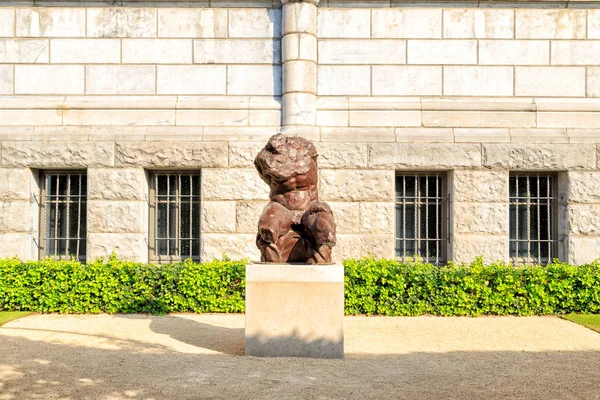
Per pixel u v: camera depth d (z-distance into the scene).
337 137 9.91
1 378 5.36
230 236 9.92
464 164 9.90
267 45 10.22
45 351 6.41
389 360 6.18
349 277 8.79
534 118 10.09
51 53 10.20
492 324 8.16
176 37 10.21
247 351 6.22
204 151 9.91
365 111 10.10
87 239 9.98
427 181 10.29
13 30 10.21
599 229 9.86
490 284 8.88
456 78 10.19
